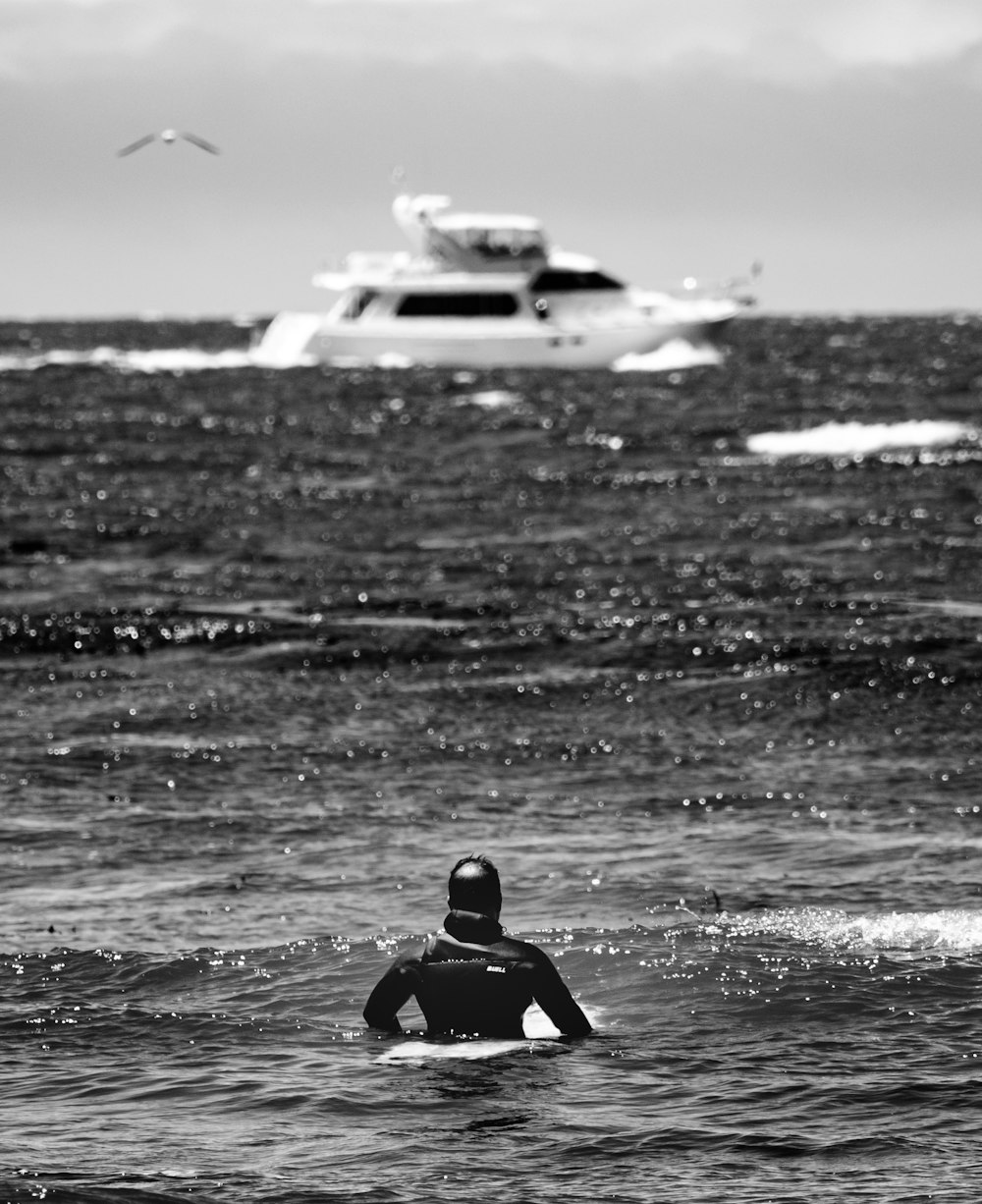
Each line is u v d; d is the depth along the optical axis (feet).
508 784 161.07
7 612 248.93
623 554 313.53
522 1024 90.43
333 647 224.53
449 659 217.77
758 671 205.98
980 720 183.62
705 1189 69.00
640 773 164.66
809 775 163.12
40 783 160.15
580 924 112.16
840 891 120.57
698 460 508.12
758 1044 87.20
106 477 459.32
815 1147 73.41
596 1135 75.05
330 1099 80.33
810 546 322.34
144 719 187.62
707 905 116.57
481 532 349.20
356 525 359.25
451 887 91.50
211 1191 69.41
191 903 120.67
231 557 313.94
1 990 99.86
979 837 138.51
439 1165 72.02
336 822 146.51
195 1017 93.66
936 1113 77.20
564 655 218.18
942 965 99.35
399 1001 90.38
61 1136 76.48
